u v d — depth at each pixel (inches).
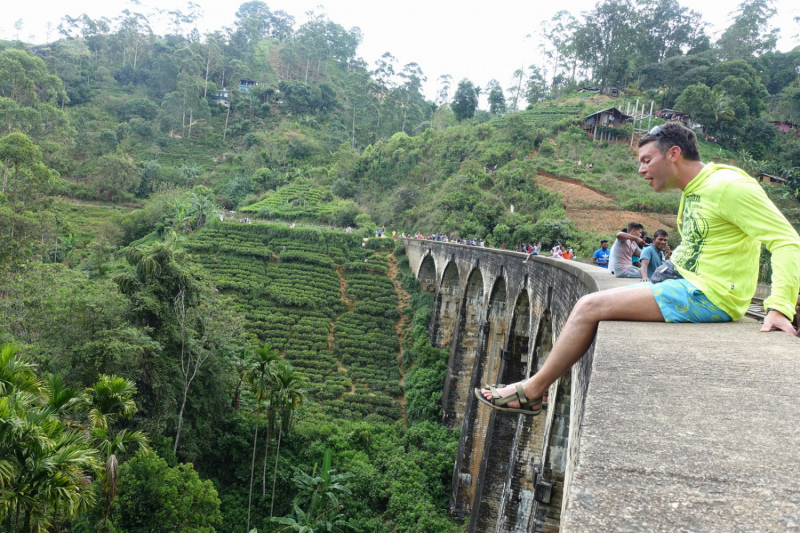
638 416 94.2
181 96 4279.0
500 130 3107.8
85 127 3683.6
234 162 3843.5
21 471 481.4
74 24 5251.0
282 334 1752.0
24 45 4672.7
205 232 2304.4
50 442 486.0
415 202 2876.5
